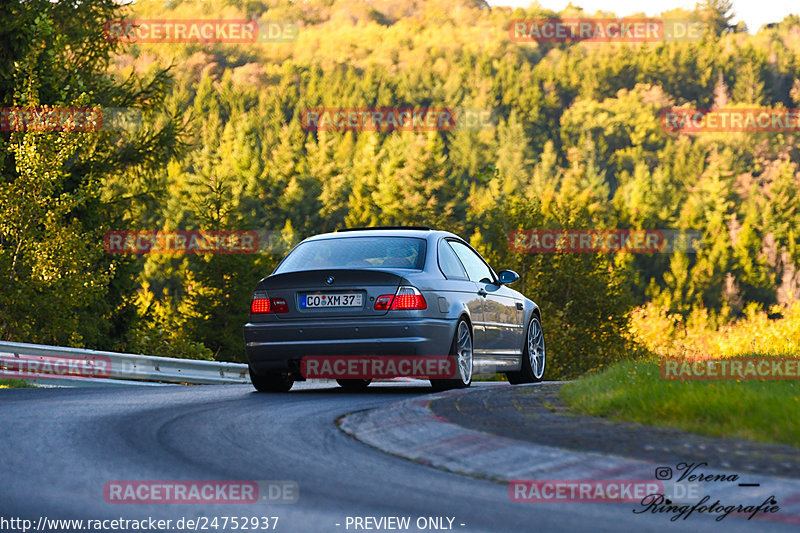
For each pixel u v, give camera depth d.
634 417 20.09
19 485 14.97
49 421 21.31
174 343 87.69
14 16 79.75
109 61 92.06
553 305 129.75
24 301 60.78
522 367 36.25
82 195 64.06
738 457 15.72
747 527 12.45
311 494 14.47
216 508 13.69
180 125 92.12
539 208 135.25
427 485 15.10
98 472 15.92
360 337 28.70
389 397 28.11
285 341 29.34
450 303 29.97
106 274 65.12
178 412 23.25
